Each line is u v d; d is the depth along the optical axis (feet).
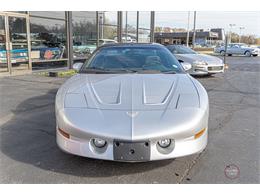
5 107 16.69
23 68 32.71
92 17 43.78
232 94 21.47
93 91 9.13
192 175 8.30
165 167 8.74
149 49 13.09
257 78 31.55
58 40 37.86
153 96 8.65
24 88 23.21
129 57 12.35
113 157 7.47
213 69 29.25
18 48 31.83
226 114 15.38
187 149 7.76
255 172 8.51
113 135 7.38
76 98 8.77
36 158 9.48
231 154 9.85
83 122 7.76
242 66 49.80
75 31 40.52
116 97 8.67
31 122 13.66
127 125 7.50
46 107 16.70
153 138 7.36
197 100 8.57
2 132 12.20
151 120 7.60
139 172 8.43
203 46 145.69
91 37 44.27
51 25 36.32
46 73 33.37
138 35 54.24
